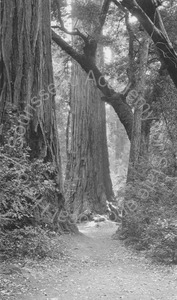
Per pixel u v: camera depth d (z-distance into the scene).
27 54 9.84
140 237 10.47
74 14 15.69
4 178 6.04
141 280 6.84
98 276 7.06
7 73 9.54
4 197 6.11
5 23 9.69
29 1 9.99
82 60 16.11
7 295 5.29
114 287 6.29
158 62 18.59
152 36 11.85
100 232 14.70
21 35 9.80
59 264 7.71
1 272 6.27
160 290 6.16
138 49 16.77
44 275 6.63
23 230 7.68
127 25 16.20
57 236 9.63
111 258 9.05
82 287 6.18
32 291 5.66
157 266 8.06
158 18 11.86
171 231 8.33
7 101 9.41
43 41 10.34
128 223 11.34
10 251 7.38
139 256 9.20
